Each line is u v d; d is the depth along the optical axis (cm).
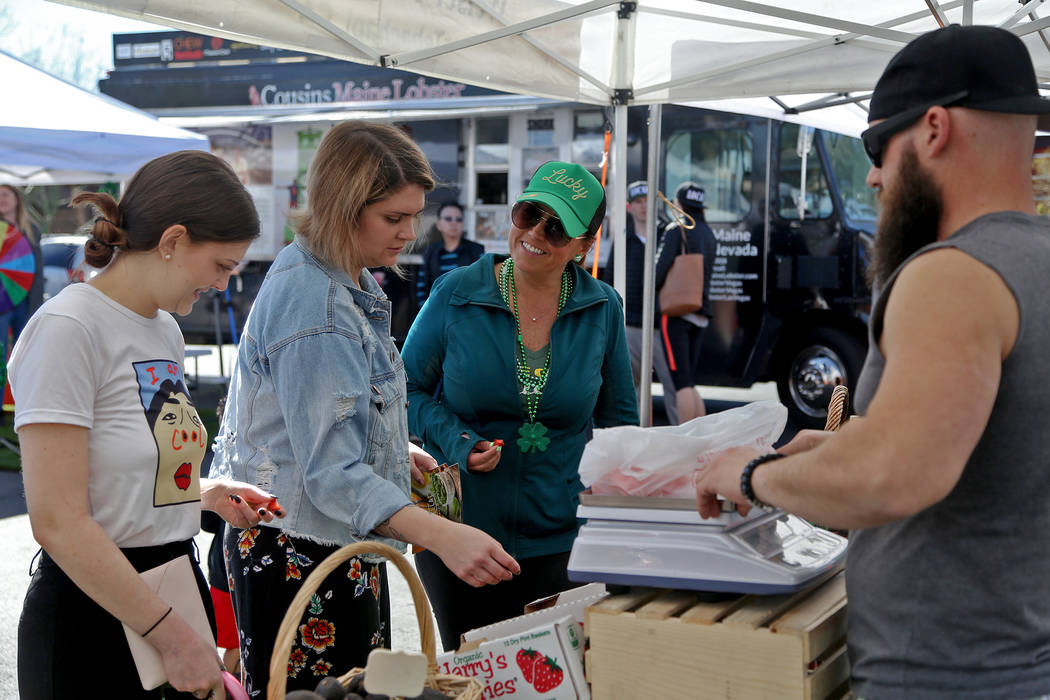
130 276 167
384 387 201
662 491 158
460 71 340
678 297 661
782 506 131
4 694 342
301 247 195
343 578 198
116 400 161
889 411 115
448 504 221
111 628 164
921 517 128
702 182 731
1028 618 125
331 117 829
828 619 145
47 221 1180
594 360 260
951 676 126
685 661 147
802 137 712
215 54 861
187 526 173
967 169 126
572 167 252
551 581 262
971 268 117
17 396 155
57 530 151
